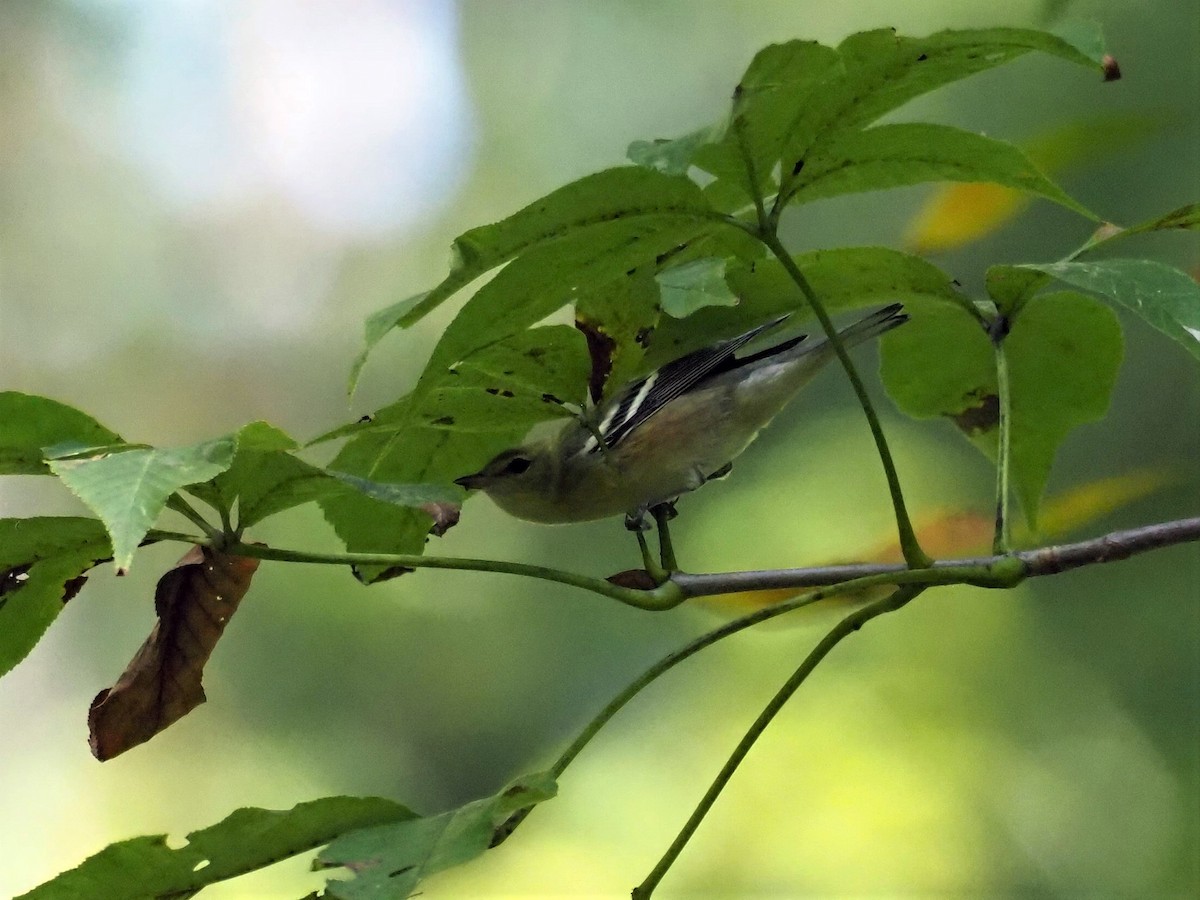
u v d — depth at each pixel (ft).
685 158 11.35
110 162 57.82
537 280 12.32
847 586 13.96
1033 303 16.87
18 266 56.18
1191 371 31.45
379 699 45.98
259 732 45.73
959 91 32.04
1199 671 31.45
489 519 47.09
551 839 38.91
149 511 10.06
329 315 56.34
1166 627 31.94
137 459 10.60
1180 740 31.32
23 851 47.62
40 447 12.24
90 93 58.13
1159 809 31.32
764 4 45.27
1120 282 12.88
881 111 12.58
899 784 33.76
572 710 43.39
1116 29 28.50
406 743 45.16
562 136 51.67
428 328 50.96
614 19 49.44
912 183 13.47
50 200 57.06
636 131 49.06
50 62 57.77
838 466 36.37
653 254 12.81
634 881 36.88
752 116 12.14
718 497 38.14
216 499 12.90
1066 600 33.40
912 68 12.08
